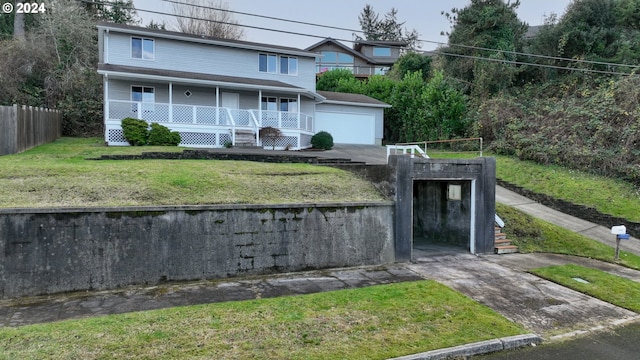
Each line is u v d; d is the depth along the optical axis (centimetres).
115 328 490
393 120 2736
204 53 2156
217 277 734
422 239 1197
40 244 623
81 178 841
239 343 471
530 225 1151
